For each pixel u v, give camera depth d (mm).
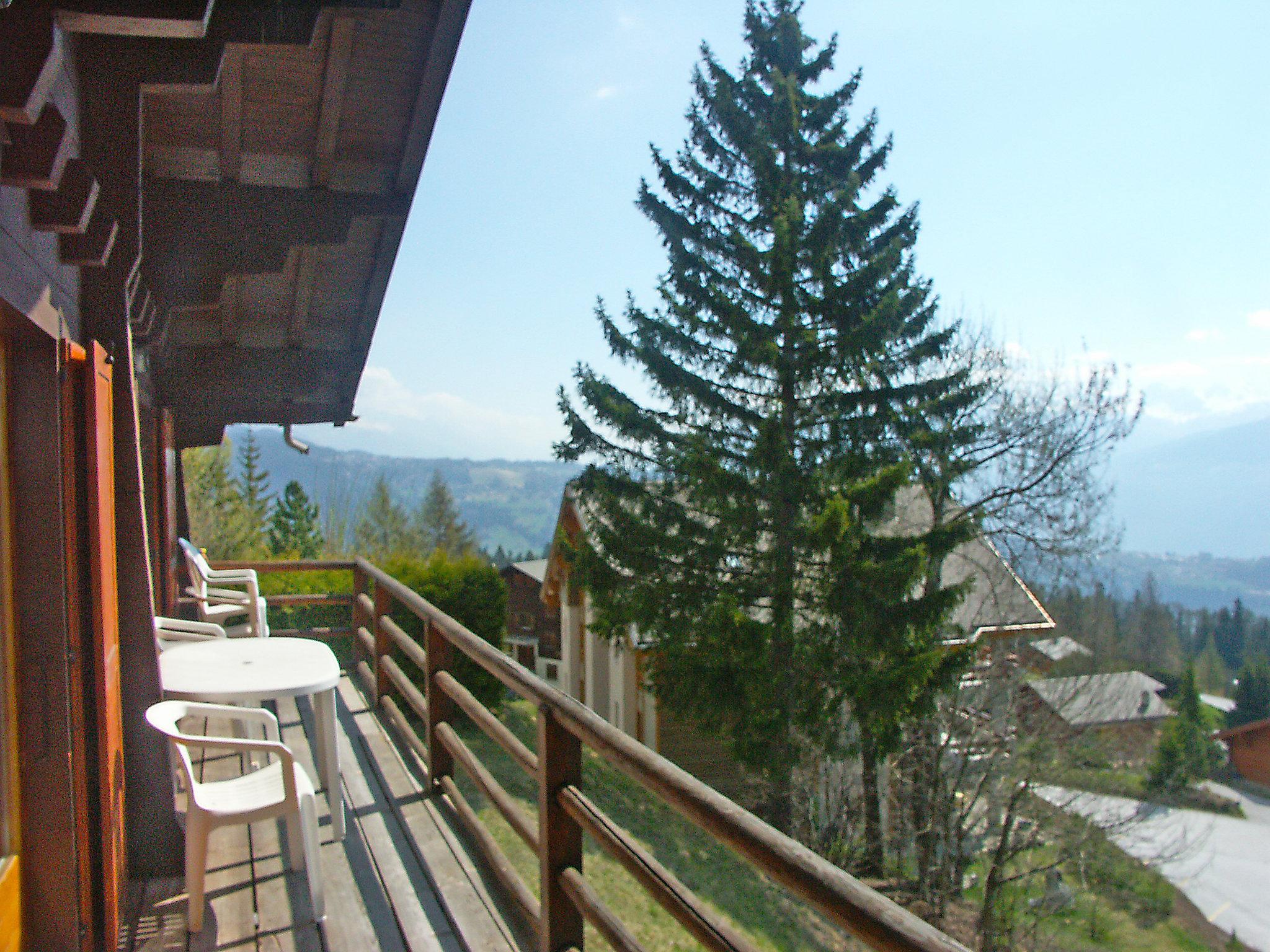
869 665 12000
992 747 12156
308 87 3740
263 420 7973
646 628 13109
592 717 2152
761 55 15023
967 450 14250
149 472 5750
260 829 3688
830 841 12352
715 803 1497
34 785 2312
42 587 2311
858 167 14719
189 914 2871
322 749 3895
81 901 2410
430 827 3752
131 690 3055
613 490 13492
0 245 1768
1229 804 25984
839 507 11086
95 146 2779
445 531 55406
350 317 6375
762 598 13383
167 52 2803
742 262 13672
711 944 1522
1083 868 13016
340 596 7359
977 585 15742
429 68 3586
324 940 2842
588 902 2209
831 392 12602
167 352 6445
